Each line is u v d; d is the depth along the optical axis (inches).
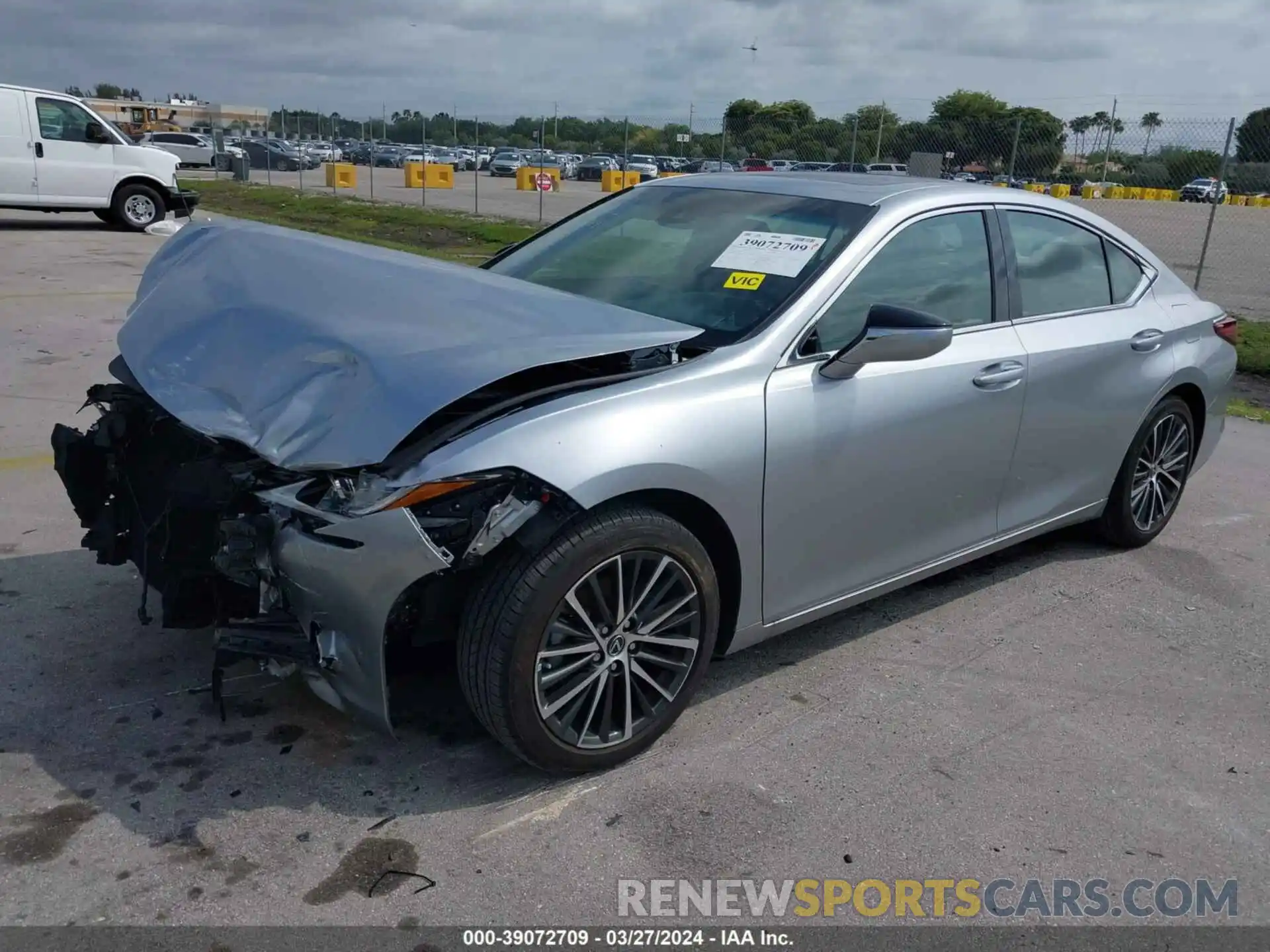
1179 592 177.6
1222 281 614.5
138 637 144.3
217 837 106.0
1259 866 110.0
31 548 170.9
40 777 114.0
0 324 344.2
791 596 133.3
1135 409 177.9
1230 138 525.7
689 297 138.2
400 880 101.4
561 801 114.3
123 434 130.5
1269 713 140.2
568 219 176.1
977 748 128.3
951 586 176.2
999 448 153.5
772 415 123.0
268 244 148.3
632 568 114.8
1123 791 121.3
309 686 114.0
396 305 123.3
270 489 108.2
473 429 106.7
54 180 629.0
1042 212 167.8
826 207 147.6
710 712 133.6
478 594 108.7
